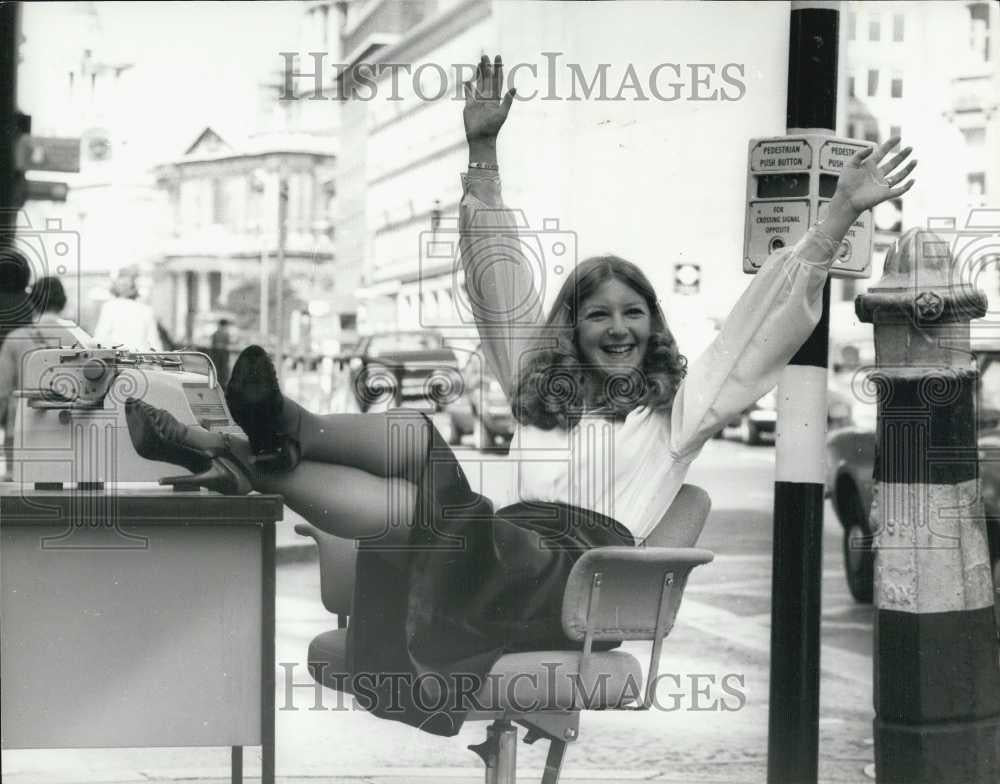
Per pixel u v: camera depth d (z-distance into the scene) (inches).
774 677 196.4
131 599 154.6
